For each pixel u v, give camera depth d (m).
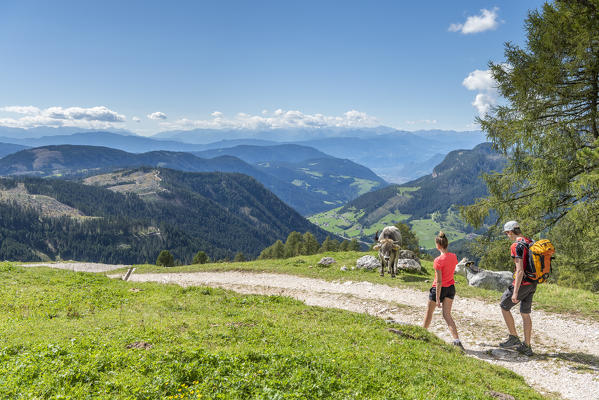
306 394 6.24
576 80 16.36
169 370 6.80
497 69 17.98
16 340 8.71
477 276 21.14
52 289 16.88
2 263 24.86
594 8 14.52
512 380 8.25
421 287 20.36
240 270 30.64
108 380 6.56
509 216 21.06
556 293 17.38
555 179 16.91
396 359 8.13
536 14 16.48
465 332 12.44
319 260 31.33
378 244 24.55
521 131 17.75
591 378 8.37
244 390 6.32
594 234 20.27
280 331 9.91
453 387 7.03
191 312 13.20
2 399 5.89
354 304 17.83
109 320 11.33
